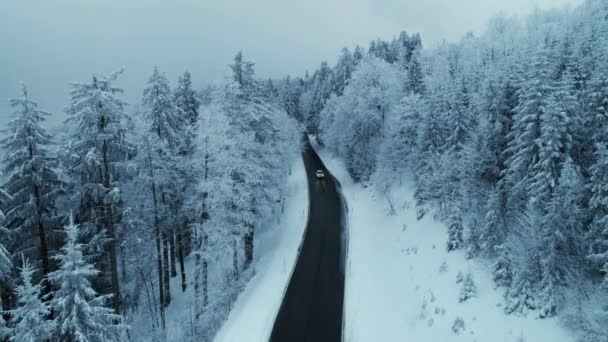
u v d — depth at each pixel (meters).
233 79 27.95
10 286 18.08
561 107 15.35
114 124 19.83
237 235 24.94
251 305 20.14
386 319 17.44
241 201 24.34
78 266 13.51
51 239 21.52
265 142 31.61
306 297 20.33
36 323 12.52
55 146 21.05
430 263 19.67
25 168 19.08
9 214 19.80
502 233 17.23
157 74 25.17
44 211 20.95
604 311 11.45
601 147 12.80
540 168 15.38
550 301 12.59
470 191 21.72
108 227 20.47
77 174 21.47
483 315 14.18
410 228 25.59
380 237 27.95
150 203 23.92
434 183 25.70
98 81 19.36
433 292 17.17
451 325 14.61
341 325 17.50
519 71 21.23
